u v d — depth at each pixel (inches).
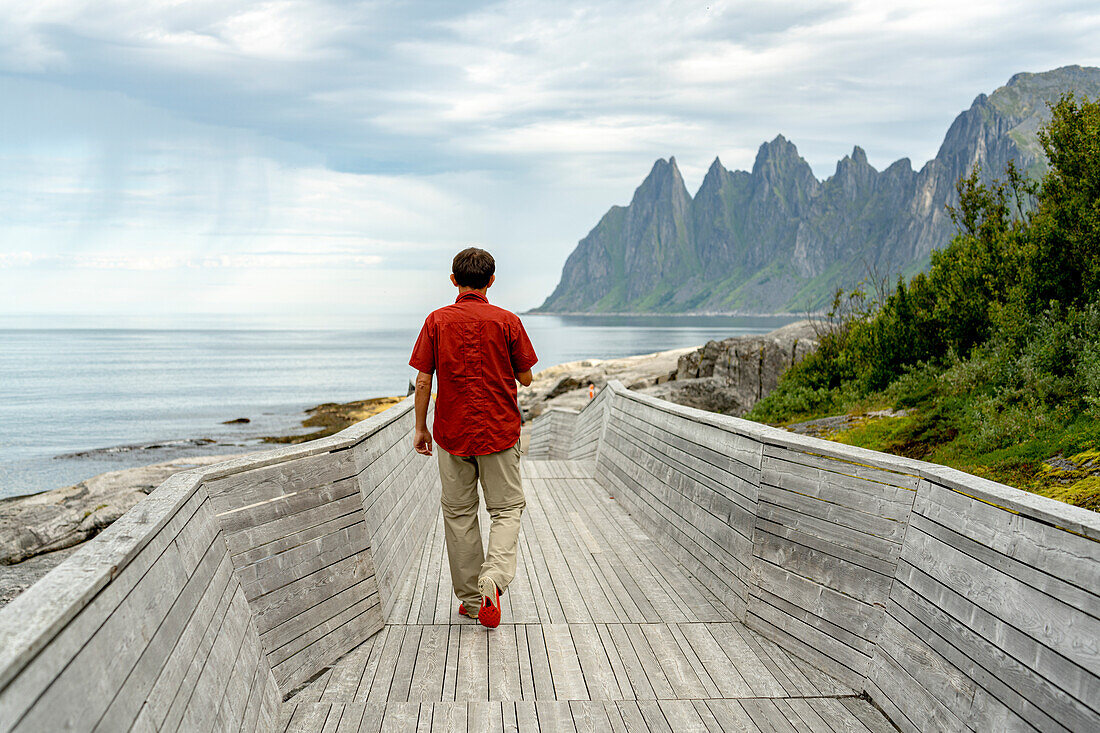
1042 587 82.9
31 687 49.3
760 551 145.9
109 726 59.2
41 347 6875.0
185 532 88.4
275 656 111.2
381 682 120.0
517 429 148.1
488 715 108.8
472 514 149.8
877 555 118.1
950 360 347.3
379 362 4355.3
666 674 124.8
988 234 350.6
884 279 497.7
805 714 110.6
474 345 141.7
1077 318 255.8
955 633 96.7
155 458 1161.4
